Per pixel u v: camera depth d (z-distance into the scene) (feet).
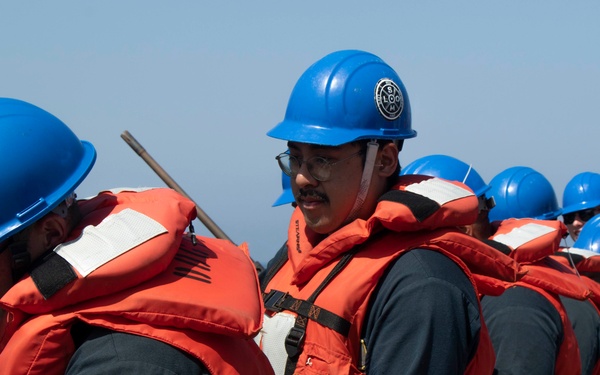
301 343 9.78
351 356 9.59
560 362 13.03
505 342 12.44
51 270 7.21
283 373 9.80
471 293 9.54
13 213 7.45
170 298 7.41
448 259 9.73
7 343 7.38
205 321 7.51
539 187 18.34
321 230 10.50
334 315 9.59
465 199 10.17
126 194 8.51
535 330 12.46
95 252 7.33
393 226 9.73
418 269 9.43
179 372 7.32
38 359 7.18
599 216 20.99
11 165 7.48
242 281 8.36
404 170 15.31
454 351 9.11
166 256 7.59
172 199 8.32
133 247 7.43
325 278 9.99
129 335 7.32
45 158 7.64
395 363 9.11
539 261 13.65
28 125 7.72
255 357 8.36
